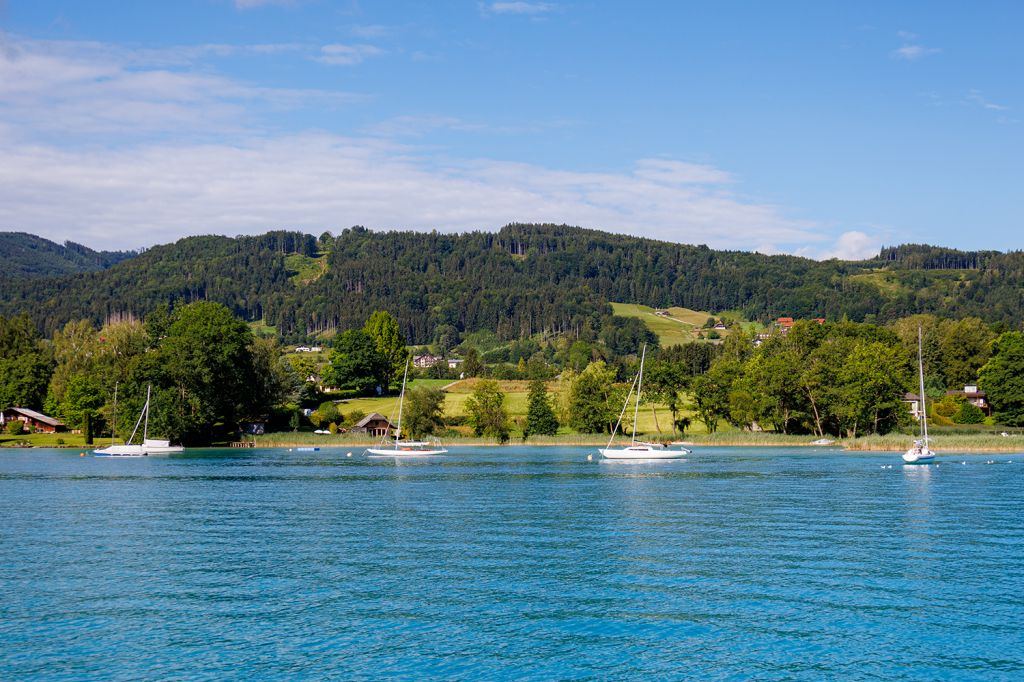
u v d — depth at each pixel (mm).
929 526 70250
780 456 159375
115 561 57125
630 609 44812
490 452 181750
